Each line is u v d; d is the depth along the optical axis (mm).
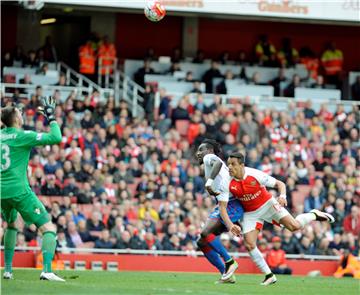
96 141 52719
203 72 65000
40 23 67500
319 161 56625
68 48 70188
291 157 55938
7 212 26109
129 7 55812
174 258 45469
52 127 25250
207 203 50312
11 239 26781
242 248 47281
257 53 68875
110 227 47125
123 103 56375
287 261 46594
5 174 25125
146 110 58375
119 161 52656
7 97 54531
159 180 51688
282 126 57500
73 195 49281
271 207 28375
